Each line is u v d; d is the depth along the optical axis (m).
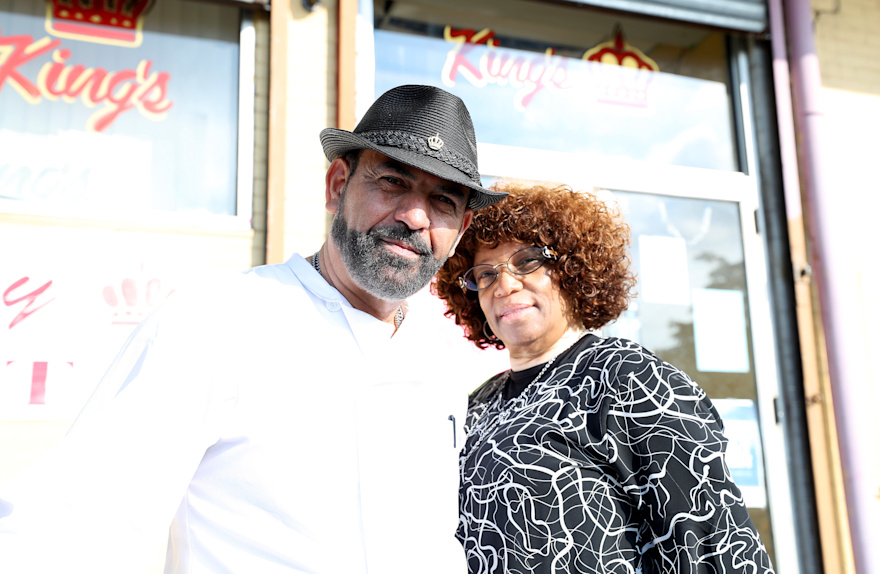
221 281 1.17
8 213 2.53
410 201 1.26
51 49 2.71
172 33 2.87
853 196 3.52
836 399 3.25
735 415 3.26
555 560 1.39
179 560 1.10
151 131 2.79
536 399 1.60
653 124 3.45
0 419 2.40
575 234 1.70
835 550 3.16
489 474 1.51
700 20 3.41
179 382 1.02
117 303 2.60
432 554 1.25
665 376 1.47
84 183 2.68
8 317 2.46
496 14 3.29
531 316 1.71
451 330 2.89
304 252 2.79
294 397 1.12
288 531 1.06
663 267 3.30
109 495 0.92
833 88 3.59
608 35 3.44
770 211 3.46
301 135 2.87
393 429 1.23
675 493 1.37
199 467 1.09
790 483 3.25
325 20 2.97
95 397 1.05
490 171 3.13
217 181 2.83
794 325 3.37
